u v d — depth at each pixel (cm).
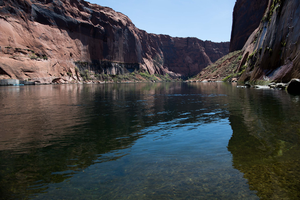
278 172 428
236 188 372
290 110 1165
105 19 15762
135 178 416
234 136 692
